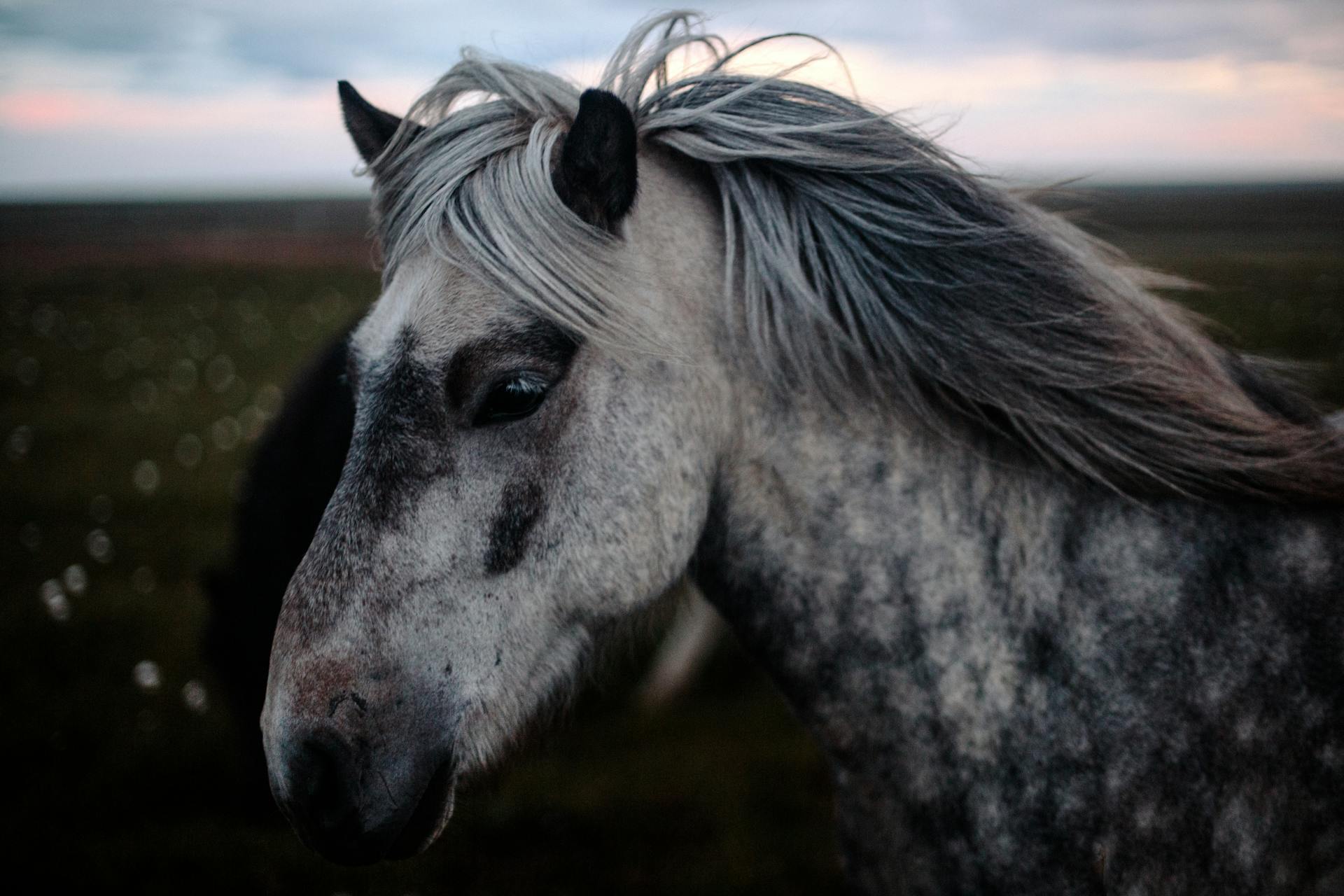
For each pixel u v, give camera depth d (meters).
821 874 3.71
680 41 1.93
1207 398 1.78
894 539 1.76
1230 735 1.64
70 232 62.03
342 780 1.56
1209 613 1.69
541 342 1.63
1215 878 1.63
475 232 1.63
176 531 7.36
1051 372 1.72
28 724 4.64
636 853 3.89
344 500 1.63
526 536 1.66
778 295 1.78
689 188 1.88
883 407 1.79
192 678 5.09
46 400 11.91
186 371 13.69
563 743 4.73
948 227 1.78
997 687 1.70
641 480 1.70
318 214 92.19
